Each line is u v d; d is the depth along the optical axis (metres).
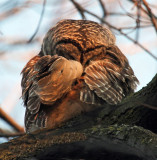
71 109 6.00
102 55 7.27
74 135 5.25
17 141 5.29
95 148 5.17
